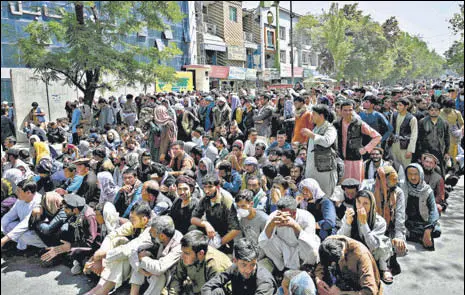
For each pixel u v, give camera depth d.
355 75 38.03
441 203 5.45
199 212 4.31
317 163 4.71
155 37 23.27
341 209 4.56
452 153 7.12
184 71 24.97
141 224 4.12
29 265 4.76
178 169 6.43
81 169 5.67
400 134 6.18
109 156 6.95
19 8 15.41
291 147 6.54
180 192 4.36
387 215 4.41
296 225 3.63
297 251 3.72
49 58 11.83
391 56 44.22
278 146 6.59
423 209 4.67
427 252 4.50
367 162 5.44
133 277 3.78
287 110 8.77
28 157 7.17
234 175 5.62
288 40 39.34
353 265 3.14
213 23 29.30
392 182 4.39
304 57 42.44
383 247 3.71
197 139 8.02
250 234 4.20
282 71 37.28
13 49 15.39
